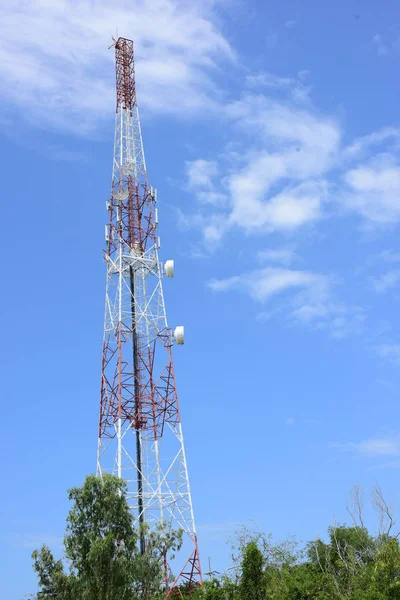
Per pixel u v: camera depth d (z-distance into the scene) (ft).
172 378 268.21
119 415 255.29
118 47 320.70
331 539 234.38
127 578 184.85
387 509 191.11
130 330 270.46
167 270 282.36
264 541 223.10
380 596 149.79
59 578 181.78
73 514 192.75
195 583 234.99
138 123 310.24
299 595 167.63
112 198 291.99
